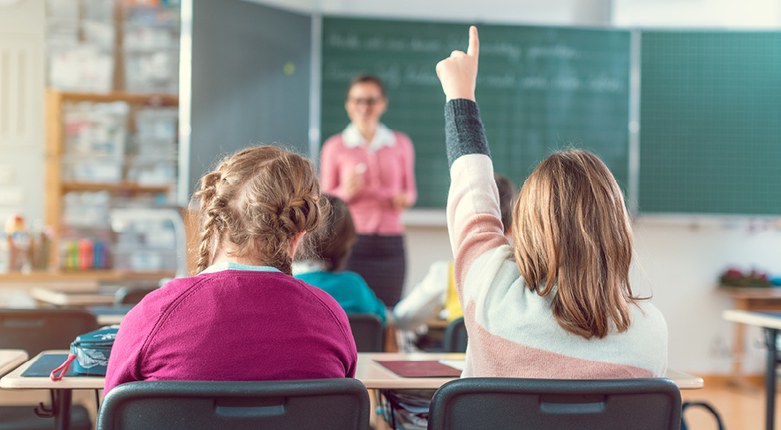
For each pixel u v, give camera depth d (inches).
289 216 55.1
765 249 238.7
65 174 210.2
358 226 191.2
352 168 194.1
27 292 192.9
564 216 55.7
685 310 235.8
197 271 56.9
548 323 55.6
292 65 212.1
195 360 51.9
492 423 55.0
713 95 228.7
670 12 233.1
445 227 227.3
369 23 219.9
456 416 55.1
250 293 53.1
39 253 197.2
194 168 194.7
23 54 222.2
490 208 60.2
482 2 230.2
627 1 232.4
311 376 53.8
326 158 198.4
